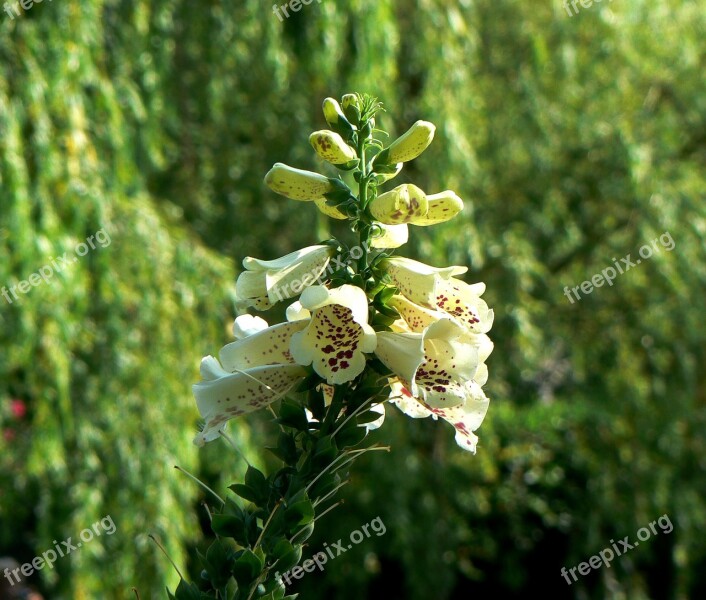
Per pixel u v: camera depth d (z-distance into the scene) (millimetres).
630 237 2641
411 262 670
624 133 2607
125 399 1829
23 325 1676
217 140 2520
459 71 2277
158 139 2010
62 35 1740
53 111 1740
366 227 677
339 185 688
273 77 2215
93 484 1825
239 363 673
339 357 646
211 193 2541
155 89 2000
